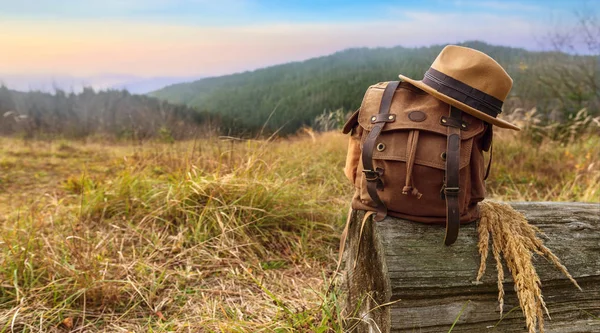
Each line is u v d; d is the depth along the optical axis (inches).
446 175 61.1
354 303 82.1
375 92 72.2
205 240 123.8
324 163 223.1
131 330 87.7
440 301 67.0
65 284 96.3
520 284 65.7
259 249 125.0
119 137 531.5
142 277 104.4
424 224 71.2
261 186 143.9
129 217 139.7
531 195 204.5
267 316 90.9
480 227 71.6
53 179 219.6
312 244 134.6
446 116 64.0
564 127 337.1
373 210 72.2
